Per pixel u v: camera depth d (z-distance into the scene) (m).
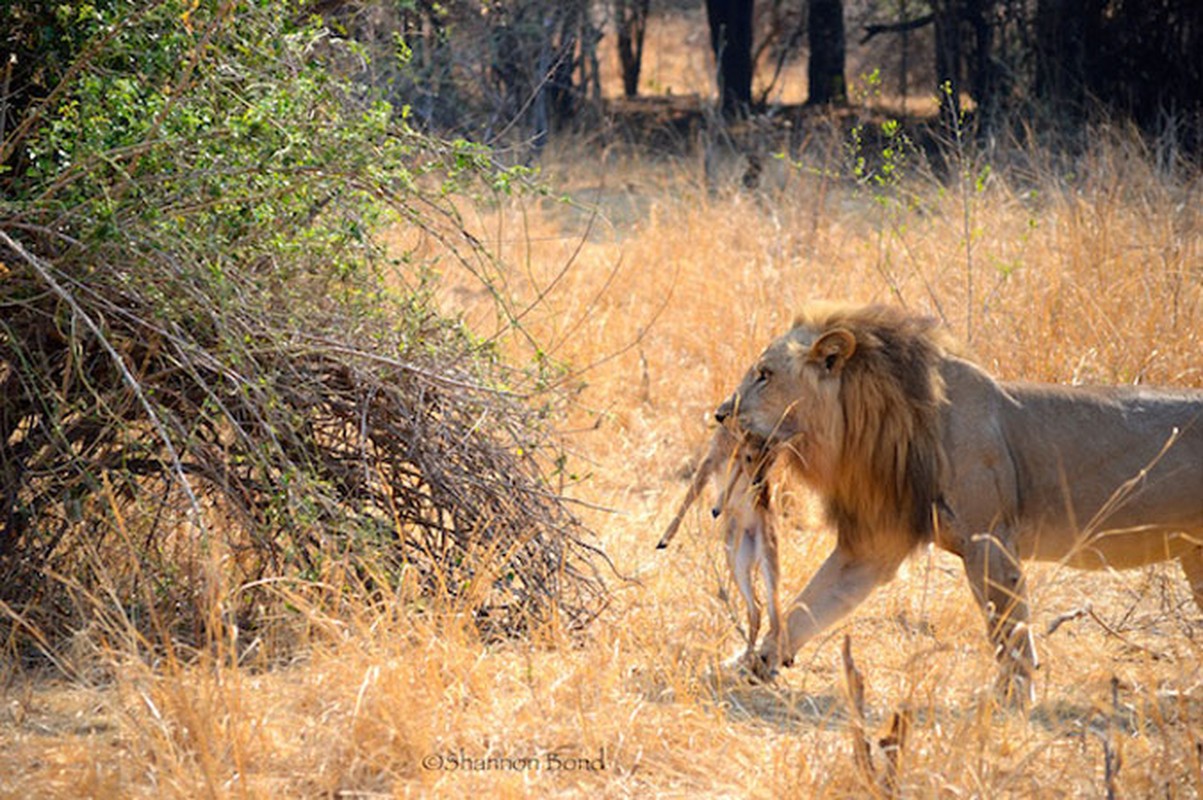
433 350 10.37
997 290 16.12
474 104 30.52
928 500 9.53
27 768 7.75
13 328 9.62
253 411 9.35
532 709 8.62
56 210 9.37
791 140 35.72
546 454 12.43
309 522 9.48
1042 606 10.59
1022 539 9.79
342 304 10.45
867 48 48.72
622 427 15.77
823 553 12.06
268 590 9.59
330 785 7.71
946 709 8.65
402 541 9.90
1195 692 9.22
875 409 9.50
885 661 10.02
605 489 14.13
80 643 8.91
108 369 9.85
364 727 8.02
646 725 8.47
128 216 9.46
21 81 10.48
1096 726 8.90
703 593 10.77
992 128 29.89
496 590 10.52
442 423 10.35
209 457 9.93
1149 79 34.22
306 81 10.23
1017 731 8.66
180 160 9.59
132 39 9.93
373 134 9.97
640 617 10.15
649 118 45.78
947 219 19.02
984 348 15.12
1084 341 15.17
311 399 9.93
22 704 8.55
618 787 7.93
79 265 9.48
